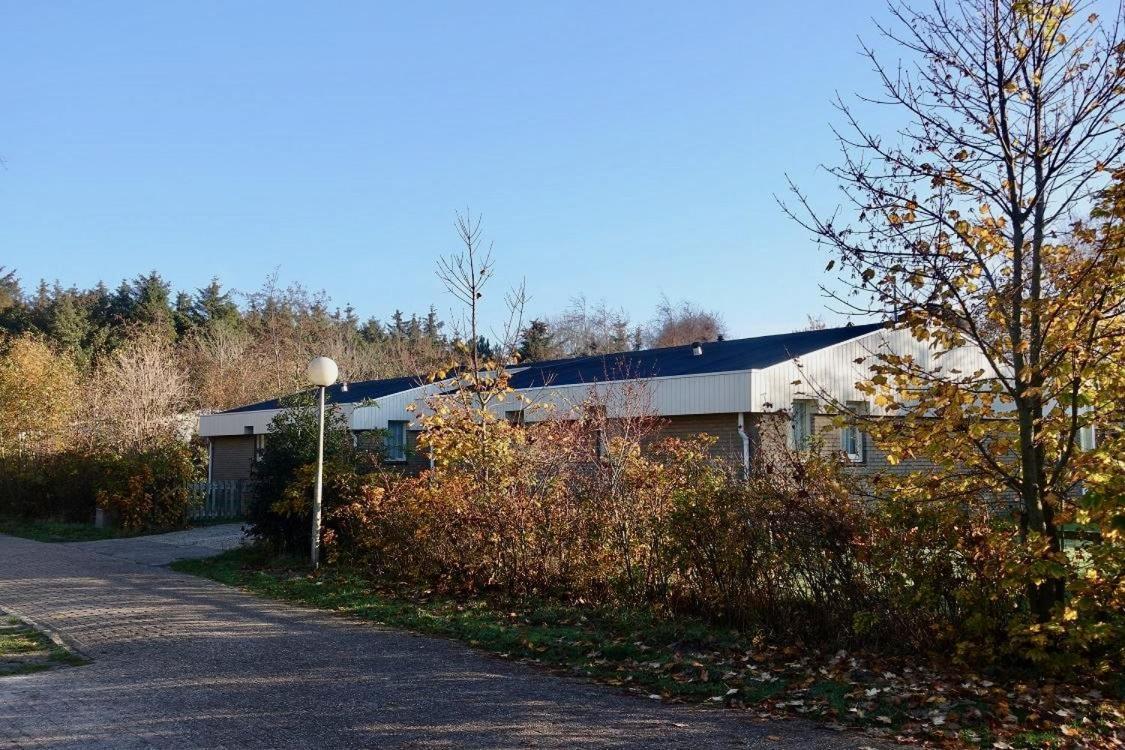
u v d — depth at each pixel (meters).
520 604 10.09
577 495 10.58
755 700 6.52
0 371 33.09
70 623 9.90
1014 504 7.58
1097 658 7.02
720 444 18.38
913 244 7.21
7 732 5.88
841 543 7.73
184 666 7.76
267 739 5.68
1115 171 6.73
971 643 6.97
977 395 7.27
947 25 8.81
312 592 11.57
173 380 39.19
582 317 61.44
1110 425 7.14
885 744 5.59
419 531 11.48
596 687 6.97
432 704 6.48
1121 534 6.14
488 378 13.50
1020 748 5.49
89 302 57.56
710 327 63.03
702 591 8.85
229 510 24.72
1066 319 6.92
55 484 24.69
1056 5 6.97
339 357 50.38
